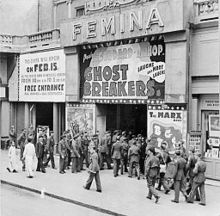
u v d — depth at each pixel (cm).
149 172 1409
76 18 2314
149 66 1986
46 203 1444
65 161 1986
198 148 1755
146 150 1703
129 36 2022
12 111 2950
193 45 1828
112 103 2184
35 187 1652
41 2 3103
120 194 1525
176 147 1694
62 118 2600
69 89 2416
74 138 2139
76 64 2367
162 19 1861
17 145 2861
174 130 1858
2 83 2942
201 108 1830
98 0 2378
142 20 1955
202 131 1819
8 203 1439
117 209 1317
